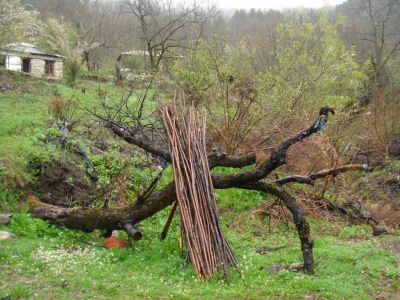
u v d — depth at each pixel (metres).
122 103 13.23
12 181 10.09
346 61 18.31
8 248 7.78
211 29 29.28
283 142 8.48
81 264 7.42
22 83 23.97
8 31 27.62
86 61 39.91
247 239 10.04
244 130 13.59
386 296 6.90
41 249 7.93
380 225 11.49
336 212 12.43
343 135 16.11
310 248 7.93
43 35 35.47
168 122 8.57
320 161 13.26
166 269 7.50
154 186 9.09
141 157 12.49
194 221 7.70
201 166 8.15
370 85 21.80
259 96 14.04
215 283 7.04
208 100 14.45
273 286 7.02
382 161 17.25
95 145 13.78
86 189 11.14
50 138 12.41
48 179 10.79
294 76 16.33
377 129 18.20
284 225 11.31
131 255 8.17
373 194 14.62
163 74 16.23
